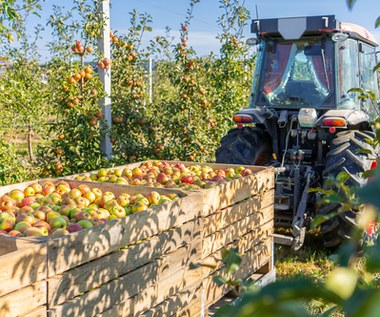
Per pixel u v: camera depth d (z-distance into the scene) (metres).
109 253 3.06
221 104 10.35
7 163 6.79
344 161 5.68
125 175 5.06
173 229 3.61
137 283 3.26
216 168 5.64
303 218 5.57
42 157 8.00
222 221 4.24
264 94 6.94
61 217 3.40
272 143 6.92
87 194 4.06
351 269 0.59
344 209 0.93
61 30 8.59
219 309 0.76
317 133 6.28
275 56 6.94
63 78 7.88
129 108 8.47
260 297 0.48
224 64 10.52
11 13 5.79
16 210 3.59
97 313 2.95
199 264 1.29
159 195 4.02
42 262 2.60
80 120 7.74
